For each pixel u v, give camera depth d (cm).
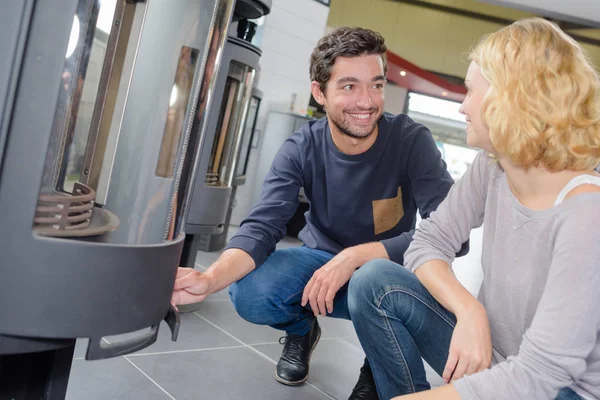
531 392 90
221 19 92
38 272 72
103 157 88
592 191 96
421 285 129
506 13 1023
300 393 171
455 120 1201
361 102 156
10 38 68
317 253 175
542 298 94
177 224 94
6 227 71
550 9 819
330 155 170
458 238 129
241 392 164
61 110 73
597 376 97
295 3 462
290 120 446
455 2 1030
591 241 91
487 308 116
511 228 108
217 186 236
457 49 1102
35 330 74
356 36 156
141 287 81
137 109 88
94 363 164
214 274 146
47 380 101
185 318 217
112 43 83
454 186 132
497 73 98
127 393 150
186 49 89
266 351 200
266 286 163
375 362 135
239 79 239
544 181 101
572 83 95
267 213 167
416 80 1112
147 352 179
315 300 152
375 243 160
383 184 169
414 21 1075
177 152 91
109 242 86
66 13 70
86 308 76
